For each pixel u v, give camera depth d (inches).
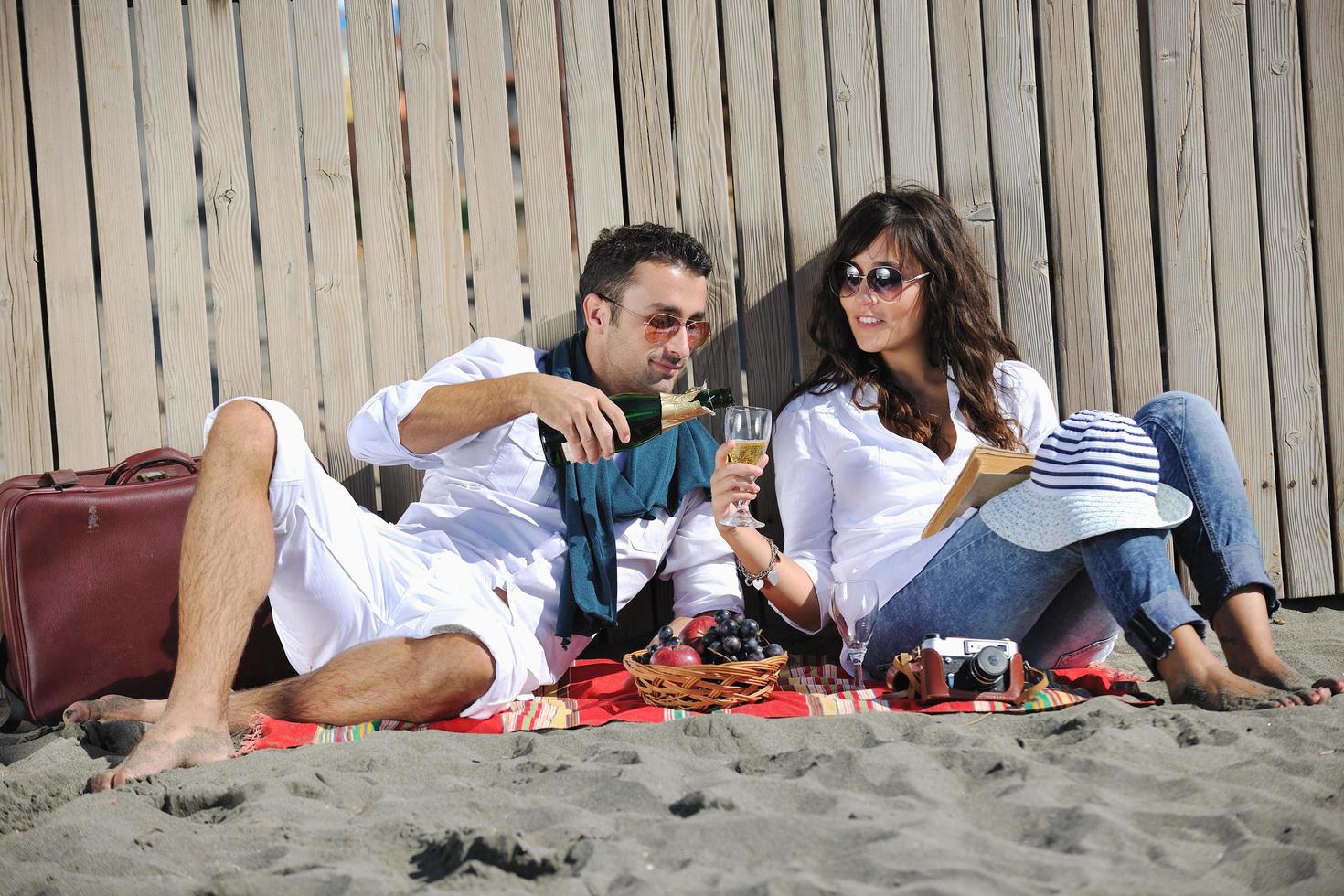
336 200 181.5
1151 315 185.2
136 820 100.6
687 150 183.8
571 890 81.4
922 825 90.7
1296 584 186.2
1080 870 82.4
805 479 158.1
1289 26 183.9
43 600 146.4
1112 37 184.1
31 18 179.3
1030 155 184.4
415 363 183.5
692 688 131.8
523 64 182.5
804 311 184.9
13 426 181.0
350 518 134.9
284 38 180.1
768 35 183.5
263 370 207.6
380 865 89.4
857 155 184.4
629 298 153.6
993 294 185.6
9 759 133.5
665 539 159.6
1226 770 101.0
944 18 183.8
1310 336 185.5
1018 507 130.3
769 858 87.0
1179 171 185.0
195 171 183.9
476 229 183.0
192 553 119.3
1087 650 145.8
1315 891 78.7
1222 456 132.6
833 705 131.7
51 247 180.5
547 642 149.1
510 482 152.8
